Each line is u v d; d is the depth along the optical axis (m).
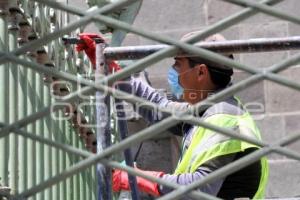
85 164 5.44
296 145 13.12
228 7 14.05
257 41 7.05
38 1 5.58
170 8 14.22
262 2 5.50
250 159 5.42
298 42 7.06
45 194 8.77
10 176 7.61
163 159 13.05
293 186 13.36
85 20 5.55
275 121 13.61
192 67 8.80
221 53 7.06
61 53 9.44
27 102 8.22
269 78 5.46
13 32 7.63
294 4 13.87
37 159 8.61
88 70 10.75
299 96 13.65
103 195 7.23
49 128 8.99
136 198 8.05
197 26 14.09
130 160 7.81
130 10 8.76
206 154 8.14
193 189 5.40
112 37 9.27
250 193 8.32
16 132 5.46
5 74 7.46
